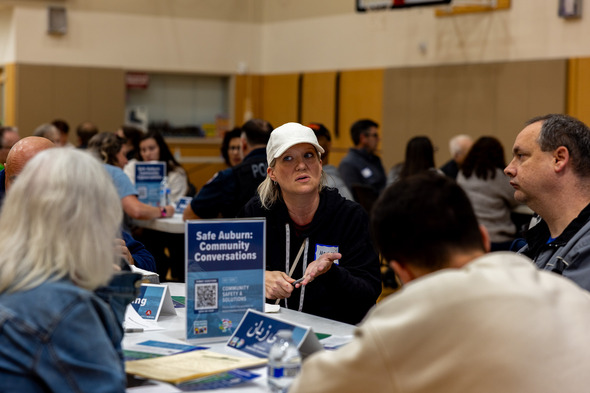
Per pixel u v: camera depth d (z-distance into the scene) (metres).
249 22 11.20
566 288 1.36
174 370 1.61
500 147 5.47
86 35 10.28
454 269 1.36
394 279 6.80
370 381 1.25
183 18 10.83
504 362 1.21
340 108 10.03
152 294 2.18
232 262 1.93
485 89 8.29
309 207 2.60
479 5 8.25
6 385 1.27
